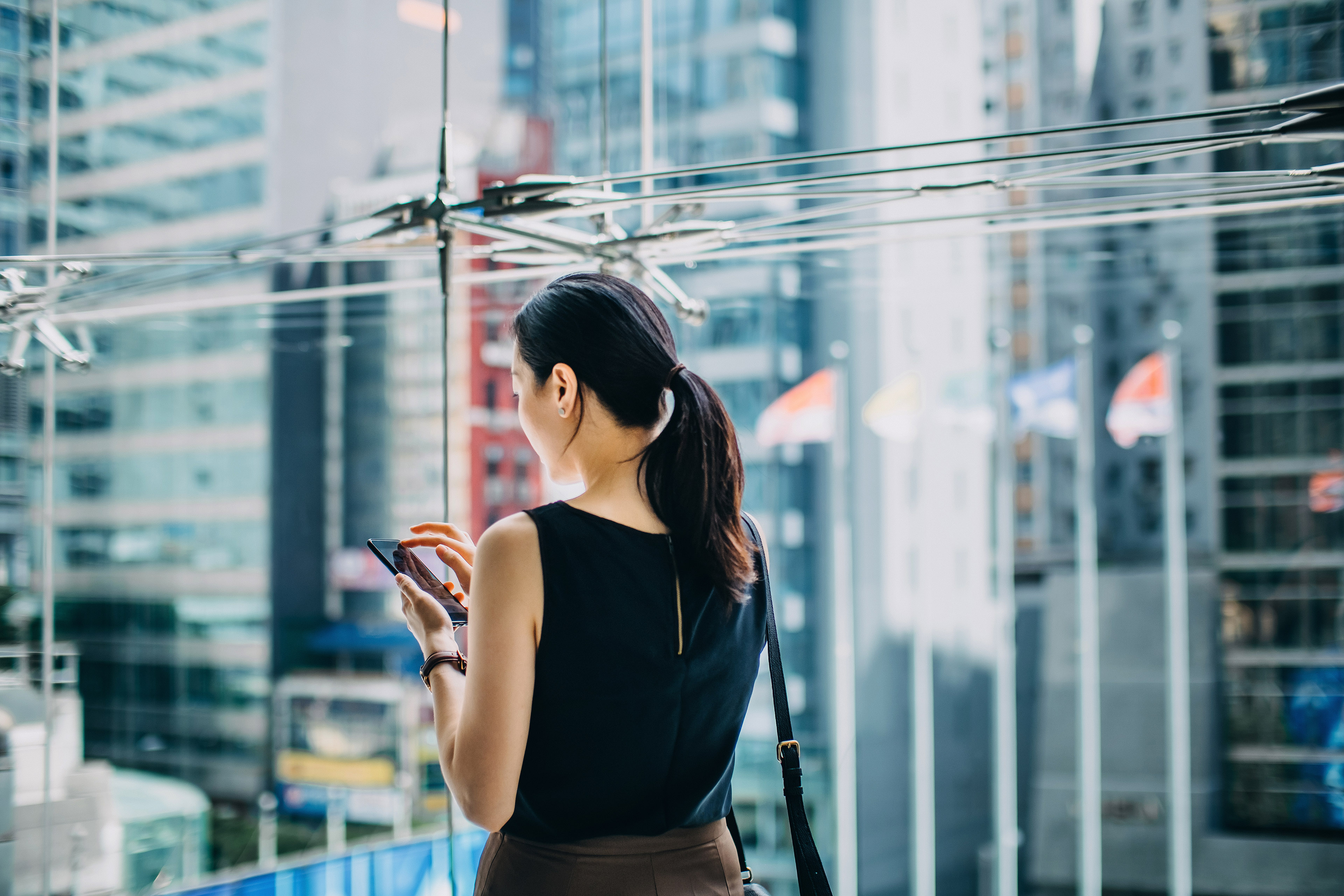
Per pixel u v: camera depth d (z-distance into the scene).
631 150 27.58
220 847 26.00
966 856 27.19
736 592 1.05
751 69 30.62
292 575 33.75
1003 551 21.80
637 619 1.00
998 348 27.83
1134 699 24.97
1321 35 16.02
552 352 1.07
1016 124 30.58
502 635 0.97
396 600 33.59
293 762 31.52
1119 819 24.02
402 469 33.28
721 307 25.44
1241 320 26.19
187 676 32.66
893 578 28.23
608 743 0.99
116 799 18.17
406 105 36.31
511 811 0.98
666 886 1.01
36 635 7.28
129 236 29.69
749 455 28.14
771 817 23.72
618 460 1.08
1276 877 22.12
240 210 32.88
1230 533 26.08
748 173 10.96
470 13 36.81
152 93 30.39
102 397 31.72
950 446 29.45
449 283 2.23
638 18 27.34
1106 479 28.69
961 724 28.47
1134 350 28.14
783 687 1.22
